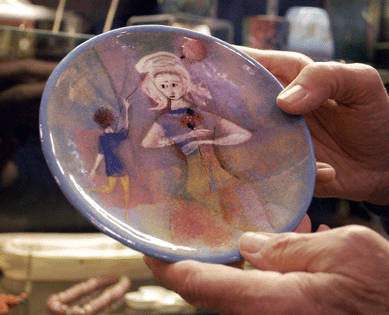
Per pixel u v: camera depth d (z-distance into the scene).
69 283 0.58
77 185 0.36
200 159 0.42
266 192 0.40
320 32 0.56
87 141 0.39
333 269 0.34
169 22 0.55
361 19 0.61
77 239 0.64
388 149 0.49
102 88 0.40
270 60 0.49
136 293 0.57
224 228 0.39
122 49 0.40
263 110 0.42
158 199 0.39
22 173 0.65
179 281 0.36
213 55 0.42
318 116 0.50
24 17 0.53
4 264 0.58
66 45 0.53
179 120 0.42
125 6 0.75
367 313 0.33
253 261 0.36
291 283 0.34
